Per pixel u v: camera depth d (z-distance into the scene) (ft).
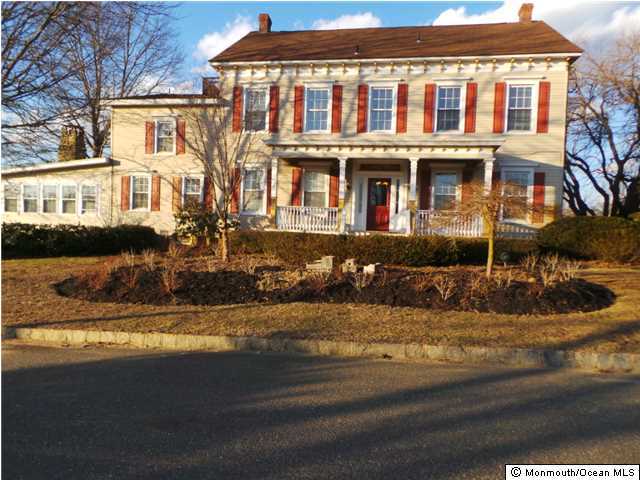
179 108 60.29
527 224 51.88
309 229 53.26
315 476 9.84
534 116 53.16
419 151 50.24
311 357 19.34
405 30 66.08
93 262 43.11
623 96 71.31
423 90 55.93
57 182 63.67
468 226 48.52
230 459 10.55
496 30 61.77
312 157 52.75
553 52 51.90
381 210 57.26
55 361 18.22
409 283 29.66
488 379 16.65
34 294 29.01
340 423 12.63
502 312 25.30
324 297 28.07
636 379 16.99
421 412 13.47
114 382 15.83
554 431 12.26
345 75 57.82
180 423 12.52
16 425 12.26
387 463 10.43
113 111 62.59
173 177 61.16
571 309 25.59
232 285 29.73
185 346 20.67
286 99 59.06
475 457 10.77
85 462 10.34
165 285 28.78
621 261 41.55
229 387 15.47
